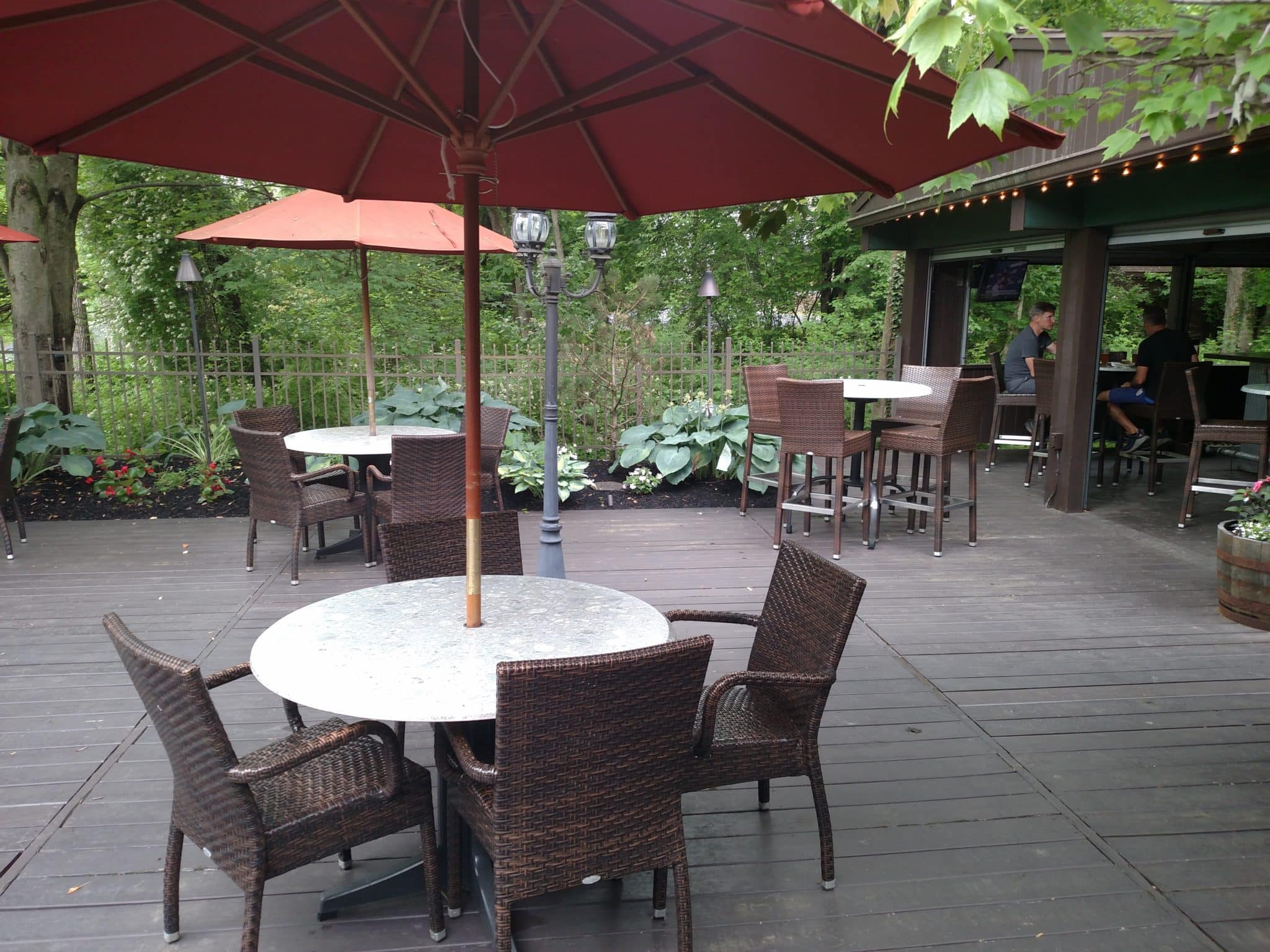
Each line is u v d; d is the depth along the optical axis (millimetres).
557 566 4816
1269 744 3268
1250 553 4434
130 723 3375
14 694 3625
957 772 3061
